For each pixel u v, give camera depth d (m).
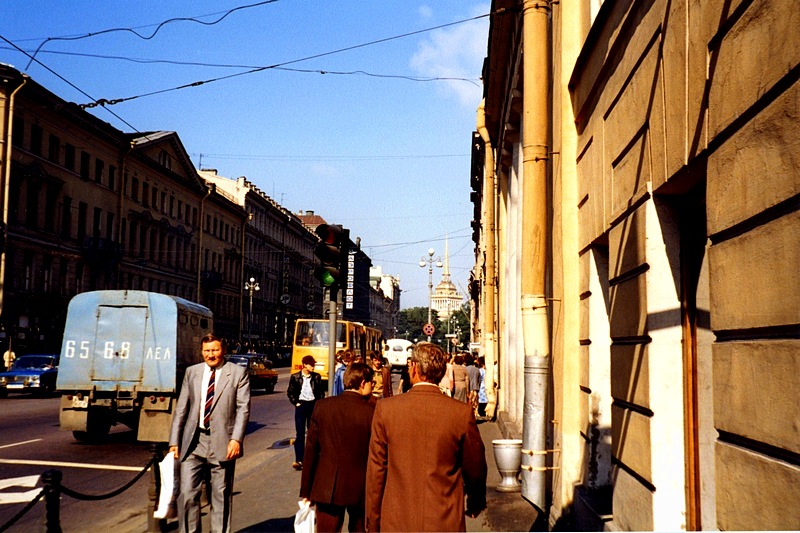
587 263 7.45
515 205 17.75
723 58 3.70
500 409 22.48
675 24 4.55
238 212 78.75
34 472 11.45
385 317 168.38
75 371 15.13
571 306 8.14
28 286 43.16
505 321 21.06
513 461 8.99
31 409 22.84
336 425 5.77
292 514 8.71
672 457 4.95
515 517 8.30
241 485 10.78
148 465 7.79
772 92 3.11
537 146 7.59
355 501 5.71
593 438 7.23
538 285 7.51
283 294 95.25
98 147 50.78
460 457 4.44
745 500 3.26
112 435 16.77
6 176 40.06
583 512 7.01
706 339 4.65
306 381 12.41
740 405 3.35
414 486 4.30
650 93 5.16
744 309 3.35
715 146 3.85
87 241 48.72
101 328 15.32
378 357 16.69
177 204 64.25
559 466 8.13
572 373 8.03
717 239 3.78
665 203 5.14
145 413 14.52
